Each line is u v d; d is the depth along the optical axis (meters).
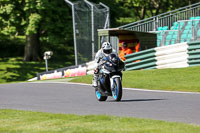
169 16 102.19
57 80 80.12
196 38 89.88
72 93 54.03
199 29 90.00
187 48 74.81
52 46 195.12
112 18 186.88
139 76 68.81
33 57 166.88
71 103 42.25
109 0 186.62
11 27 146.00
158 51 78.75
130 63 81.25
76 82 71.00
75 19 97.06
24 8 141.50
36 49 167.75
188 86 55.47
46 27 146.50
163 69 73.19
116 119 27.03
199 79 61.28
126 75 71.12
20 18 146.75
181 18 102.88
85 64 91.25
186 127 23.09
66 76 95.88
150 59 79.31
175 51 76.38
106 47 41.69
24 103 43.97
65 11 150.50
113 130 22.44
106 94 41.97
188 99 42.78
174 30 95.50
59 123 26.11
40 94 54.31
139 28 100.25
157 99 43.41
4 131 23.45
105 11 106.38
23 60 166.38
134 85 59.53
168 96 46.47
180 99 42.94
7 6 143.25
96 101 43.69
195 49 74.88
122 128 23.20
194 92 50.59
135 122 25.61
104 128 23.34
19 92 58.44
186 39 92.19
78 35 97.19
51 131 22.86
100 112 33.59
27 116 30.67
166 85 57.69
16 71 147.62
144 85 59.06
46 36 169.75
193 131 21.78
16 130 23.61
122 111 33.81
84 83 68.69
